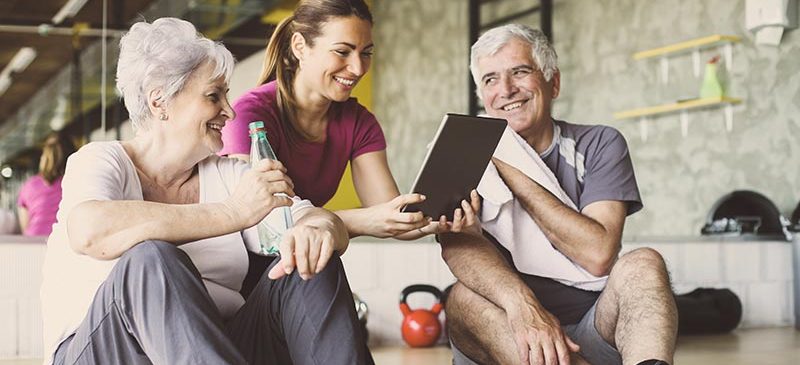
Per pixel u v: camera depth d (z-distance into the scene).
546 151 2.42
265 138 2.03
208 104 1.85
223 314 1.94
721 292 4.54
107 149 1.85
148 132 1.88
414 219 2.08
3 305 3.83
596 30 6.07
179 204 1.93
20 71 5.19
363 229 2.10
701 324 4.41
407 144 7.05
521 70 2.37
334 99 2.29
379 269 4.12
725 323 4.48
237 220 1.77
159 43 1.82
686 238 4.81
